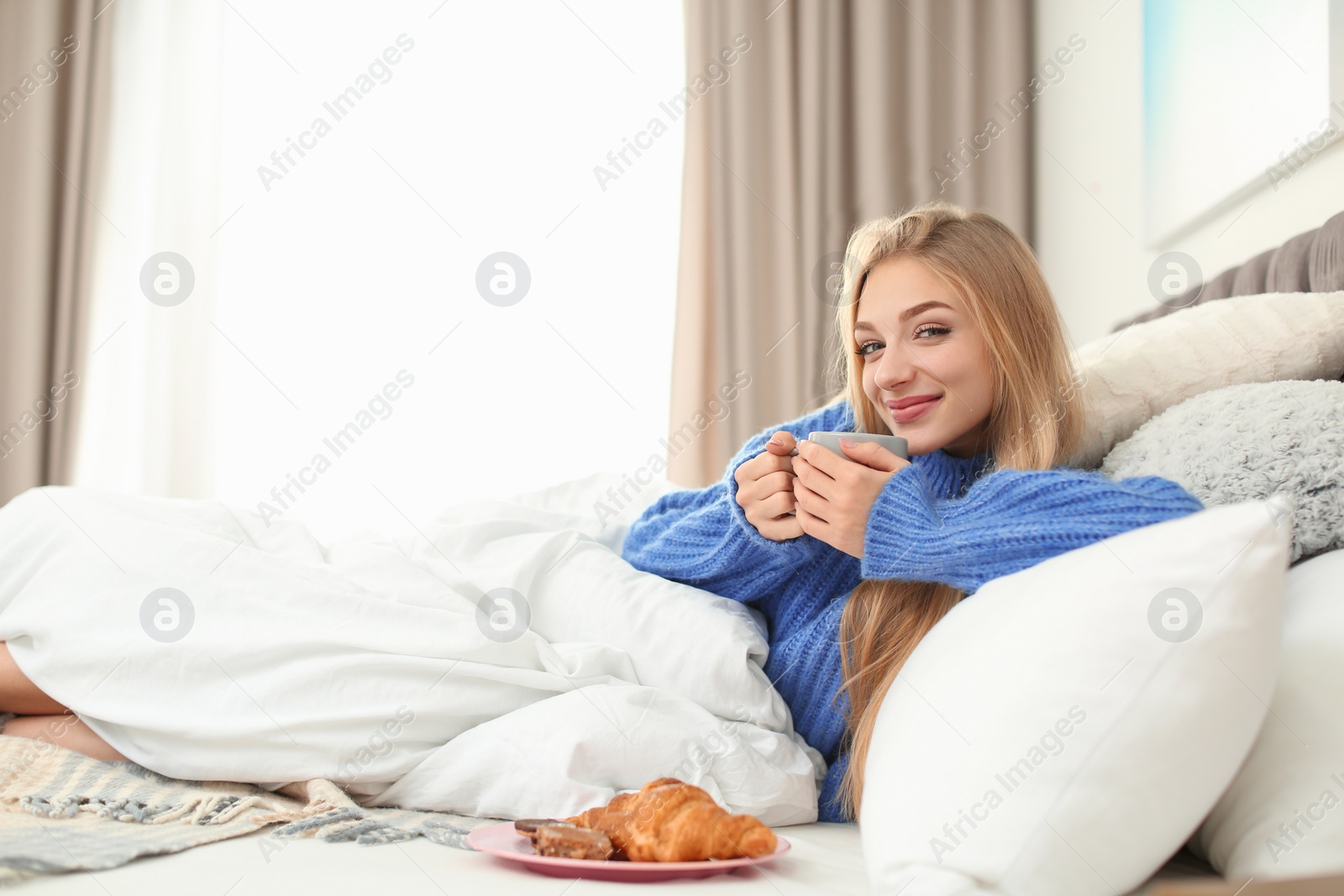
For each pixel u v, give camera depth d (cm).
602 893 68
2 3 307
